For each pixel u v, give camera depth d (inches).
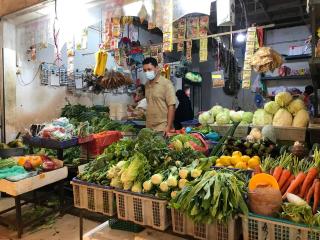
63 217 134.7
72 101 234.2
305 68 246.1
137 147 89.7
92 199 83.5
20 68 182.1
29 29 169.8
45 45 166.1
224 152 100.1
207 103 371.2
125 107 236.7
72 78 223.1
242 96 336.8
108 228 95.3
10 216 134.0
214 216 59.5
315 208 61.7
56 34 145.9
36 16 159.9
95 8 138.3
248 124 136.0
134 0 123.6
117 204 78.5
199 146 104.7
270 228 58.3
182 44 153.8
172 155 84.3
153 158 83.5
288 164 77.1
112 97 277.6
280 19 262.7
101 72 157.9
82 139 139.1
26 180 112.7
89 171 88.4
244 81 131.6
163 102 148.0
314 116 148.6
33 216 132.6
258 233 59.5
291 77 245.8
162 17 117.2
